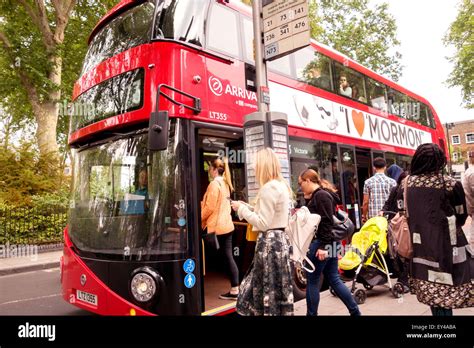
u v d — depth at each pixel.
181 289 3.88
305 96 6.68
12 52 15.48
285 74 6.30
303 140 6.39
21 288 7.86
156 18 4.49
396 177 7.06
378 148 8.95
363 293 5.41
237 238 6.08
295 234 3.87
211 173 5.41
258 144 4.75
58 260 10.56
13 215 11.88
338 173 7.20
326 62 7.61
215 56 4.78
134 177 4.29
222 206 5.06
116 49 4.96
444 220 3.12
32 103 16.12
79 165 5.09
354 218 7.53
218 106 4.68
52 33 17.06
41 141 15.81
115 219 4.32
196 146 4.29
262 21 5.25
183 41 4.46
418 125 11.77
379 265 5.81
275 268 3.32
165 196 4.03
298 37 4.79
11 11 17.67
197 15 4.76
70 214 5.03
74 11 18.94
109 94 4.64
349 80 8.33
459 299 3.06
